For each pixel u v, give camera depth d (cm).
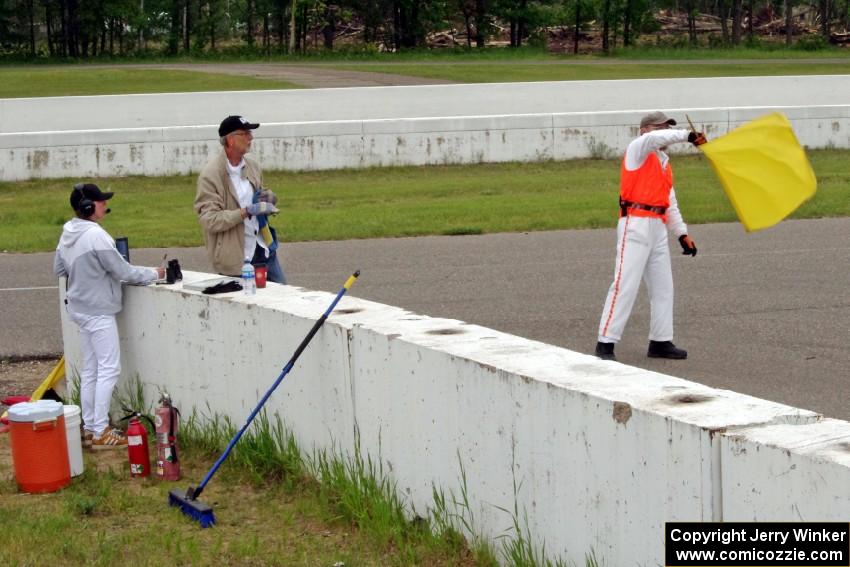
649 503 391
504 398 461
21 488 625
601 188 1958
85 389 726
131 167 2198
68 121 2520
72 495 614
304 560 511
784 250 1349
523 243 1442
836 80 2936
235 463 650
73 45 7200
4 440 733
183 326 699
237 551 522
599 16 7019
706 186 1939
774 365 824
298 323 600
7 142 2150
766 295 1091
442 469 507
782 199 639
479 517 486
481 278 1212
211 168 761
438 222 1609
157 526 562
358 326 557
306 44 7306
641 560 396
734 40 7112
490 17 7462
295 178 2167
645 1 6944
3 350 966
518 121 2289
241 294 673
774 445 345
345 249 1429
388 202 1855
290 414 623
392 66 4903
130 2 7256
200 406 698
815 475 332
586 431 418
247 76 4334
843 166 2167
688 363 838
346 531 550
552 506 441
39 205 1919
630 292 821
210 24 7431
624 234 819
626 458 400
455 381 490
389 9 7544
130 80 4216
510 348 496
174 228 1642
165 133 2198
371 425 556
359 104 2641
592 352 882
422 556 502
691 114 2366
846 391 749
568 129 2312
